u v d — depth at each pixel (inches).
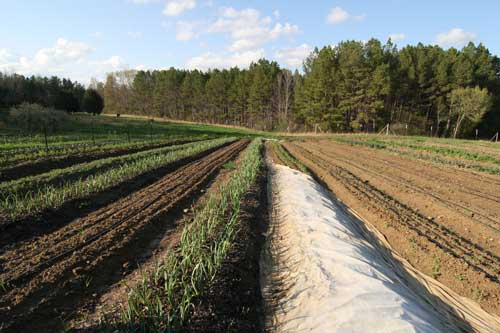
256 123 2448.3
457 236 287.6
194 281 167.5
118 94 3412.9
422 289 217.9
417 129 1839.3
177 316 137.8
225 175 495.8
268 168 580.1
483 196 389.4
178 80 2987.2
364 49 1763.0
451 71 1777.8
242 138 1445.6
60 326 140.2
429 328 152.3
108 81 3427.7
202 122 2864.2
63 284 168.9
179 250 218.8
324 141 1279.5
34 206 266.8
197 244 204.4
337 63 1897.1
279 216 324.2
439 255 247.0
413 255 258.4
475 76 1802.4
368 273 203.3
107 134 1042.1
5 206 253.3
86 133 1029.8
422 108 1875.0
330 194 450.3
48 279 171.2
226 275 184.4
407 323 148.3
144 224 257.9
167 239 247.8
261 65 2564.0
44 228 243.1
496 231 284.0
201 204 335.6
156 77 3112.7
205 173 491.2
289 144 1175.0
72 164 486.0
